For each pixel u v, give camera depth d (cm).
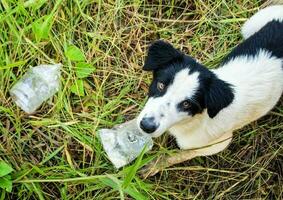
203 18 141
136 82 135
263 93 122
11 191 124
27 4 132
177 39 141
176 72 104
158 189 130
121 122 132
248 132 135
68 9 136
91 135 129
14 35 130
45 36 131
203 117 115
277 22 125
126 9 140
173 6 143
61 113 130
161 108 104
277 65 122
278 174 136
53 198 127
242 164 135
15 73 132
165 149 128
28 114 130
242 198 135
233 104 118
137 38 139
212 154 131
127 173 120
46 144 129
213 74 107
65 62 133
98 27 138
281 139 136
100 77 135
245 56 123
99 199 126
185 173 132
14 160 126
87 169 127
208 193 134
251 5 144
